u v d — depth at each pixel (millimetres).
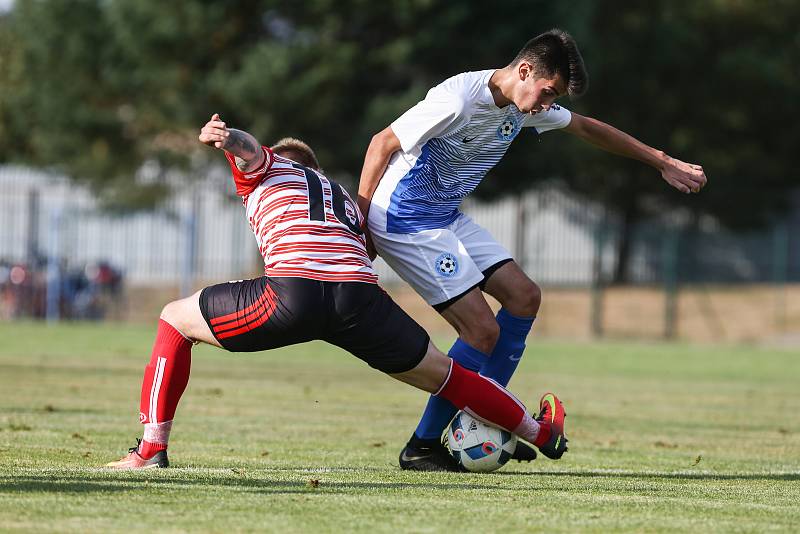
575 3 110250
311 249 18719
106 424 27969
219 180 114438
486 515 15273
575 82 19750
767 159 149750
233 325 18812
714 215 145000
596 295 101750
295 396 38906
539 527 14500
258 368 53594
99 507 15008
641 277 126938
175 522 14148
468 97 20016
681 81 145375
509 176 112312
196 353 64562
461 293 20766
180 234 115438
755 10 143875
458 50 105438
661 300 112312
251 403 35906
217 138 18562
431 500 16516
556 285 117062
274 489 17141
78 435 24766
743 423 34500
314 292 18531
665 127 147625
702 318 108062
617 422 33750
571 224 137375
